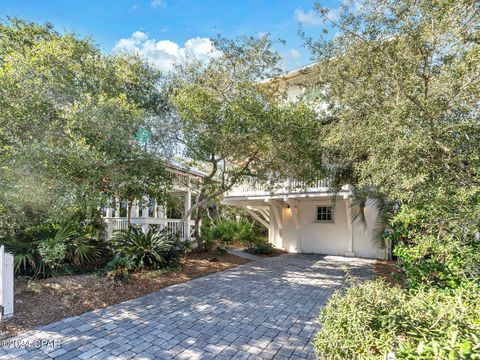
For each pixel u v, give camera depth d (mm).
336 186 9477
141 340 3908
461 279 3271
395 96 4668
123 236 8141
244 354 3592
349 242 12094
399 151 4152
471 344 1705
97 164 6078
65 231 7223
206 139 7605
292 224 14148
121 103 6496
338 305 2531
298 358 3514
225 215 20422
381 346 1979
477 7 3828
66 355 3457
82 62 6996
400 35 4387
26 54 6492
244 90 8023
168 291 6297
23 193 5434
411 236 4223
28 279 6035
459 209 3518
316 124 7723
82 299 5332
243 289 6609
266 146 8234
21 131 5871
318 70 6406
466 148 3969
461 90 3990
